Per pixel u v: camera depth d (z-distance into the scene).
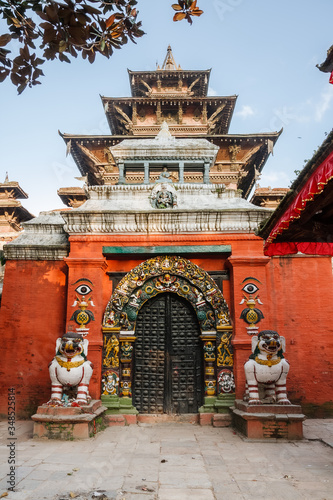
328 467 6.63
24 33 3.92
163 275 11.48
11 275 12.10
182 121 28.36
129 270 11.79
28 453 7.38
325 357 11.40
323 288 11.86
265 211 11.33
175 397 10.98
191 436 9.05
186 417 10.70
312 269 11.98
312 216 6.00
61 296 11.95
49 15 3.67
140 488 5.62
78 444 8.14
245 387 10.33
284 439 8.54
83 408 8.98
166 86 30.00
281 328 11.57
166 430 9.73
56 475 6.12
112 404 10.47
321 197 5.32
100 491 5.49
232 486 5.73
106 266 11.59
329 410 11.06
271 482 5.90
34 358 11.48
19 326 11.70
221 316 11.09
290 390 11.19
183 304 11.60
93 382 10.45
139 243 11.45
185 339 11.37
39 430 8.58
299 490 5.57
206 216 11.35
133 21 4.10
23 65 4.03
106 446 8.02
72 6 3.71
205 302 11.28
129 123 28.20
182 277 11.44
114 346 10.94
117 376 10.77
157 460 7.03
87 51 4.09
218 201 12.19
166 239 11.40
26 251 12.19
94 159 26.78
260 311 10.87
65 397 9.48
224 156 27.17
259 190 25.61
